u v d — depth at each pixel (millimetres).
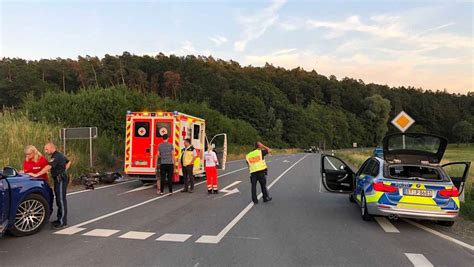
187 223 7699
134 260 5281
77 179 14172
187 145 12477
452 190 7367
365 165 9500
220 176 18609
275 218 8367
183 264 5133
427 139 8625
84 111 21297
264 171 10539
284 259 5434
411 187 7441
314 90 138125
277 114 98750
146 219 8039
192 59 108500
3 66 73312
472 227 7879
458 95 166125
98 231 6926
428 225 7934
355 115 132875
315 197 11734
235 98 86250
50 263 5133
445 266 5254
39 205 6809
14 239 6340
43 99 22141
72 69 78500
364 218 8203
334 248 6055
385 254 5777
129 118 13727
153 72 94250
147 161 13562
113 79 76562
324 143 106812
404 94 146500
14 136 15469
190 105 40219
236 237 6629
